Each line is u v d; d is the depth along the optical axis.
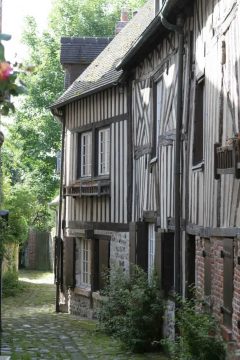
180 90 11.02
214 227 8.88
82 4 31.41
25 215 23.31
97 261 16.53
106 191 15.79
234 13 8.05
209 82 9.38
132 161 14.70
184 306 9.12
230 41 8.23
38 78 29.94
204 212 9.55
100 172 16.52
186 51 10.84
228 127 8.24
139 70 14.09
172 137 11.62
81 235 17.16
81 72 20.25
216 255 8.88
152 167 13.02
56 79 30.08
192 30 10.59
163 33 12.03
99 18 31.36
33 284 25.92
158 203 12.52
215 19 9.06
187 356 8.41
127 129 14.97
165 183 12.04
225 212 8.37
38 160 30.48
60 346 11.95
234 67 8.01
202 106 10.23
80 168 17.62
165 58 12.13
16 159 27.55
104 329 13.33
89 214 16.83
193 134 10.34
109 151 15.89
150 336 11.66
